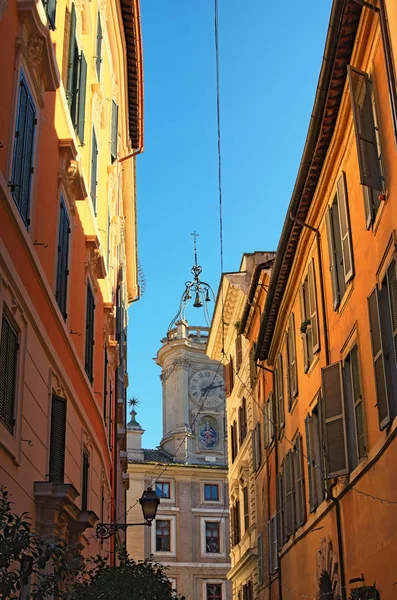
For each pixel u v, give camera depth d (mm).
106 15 22094
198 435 66875
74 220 16234
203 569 60625
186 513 61906
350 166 15102
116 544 26625
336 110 15359
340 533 15922
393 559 12188
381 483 12852
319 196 17609
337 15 13219
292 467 21969
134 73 26656
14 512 10461
